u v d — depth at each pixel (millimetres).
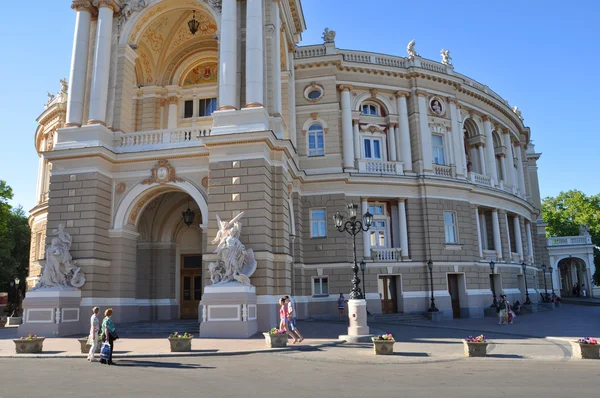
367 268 30094
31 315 20234
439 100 34594
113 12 25531
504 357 14469
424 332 21812
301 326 23188
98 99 23594
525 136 48125
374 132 33312
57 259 21047
